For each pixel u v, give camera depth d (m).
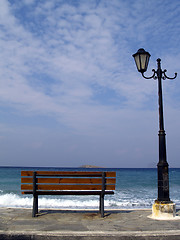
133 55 7.51
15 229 5.00
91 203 12.71
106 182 6.48
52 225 5.38
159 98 7.35
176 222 5.87
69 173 6.46
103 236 4.69
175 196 17.84
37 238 4.65
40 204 12.42
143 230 5.04
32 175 6.40
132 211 7.32
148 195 17.98
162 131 7.15
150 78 7.45
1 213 6.66
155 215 6.49
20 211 7.02
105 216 6.49
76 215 6.54
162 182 6.75
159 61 7.49
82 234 4.71
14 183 29.27
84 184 6.46
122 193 19.41
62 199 14.26
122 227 5.29
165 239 4.76
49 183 6.43
